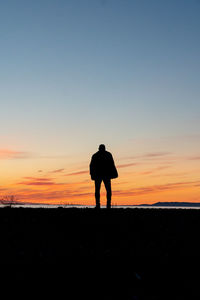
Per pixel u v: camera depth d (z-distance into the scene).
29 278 5.44
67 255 6.89
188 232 9.65
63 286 5.13
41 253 7.00
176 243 8.17
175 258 6.79
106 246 7.80
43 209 14.53
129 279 5.51
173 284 5.31
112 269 6.00
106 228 10.20
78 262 6.38
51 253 7.02
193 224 11.12
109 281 5.40
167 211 14.91
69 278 5.48
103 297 4.77
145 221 11.63
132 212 14.00
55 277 5.51
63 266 6.10
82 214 13.00
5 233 9.16
